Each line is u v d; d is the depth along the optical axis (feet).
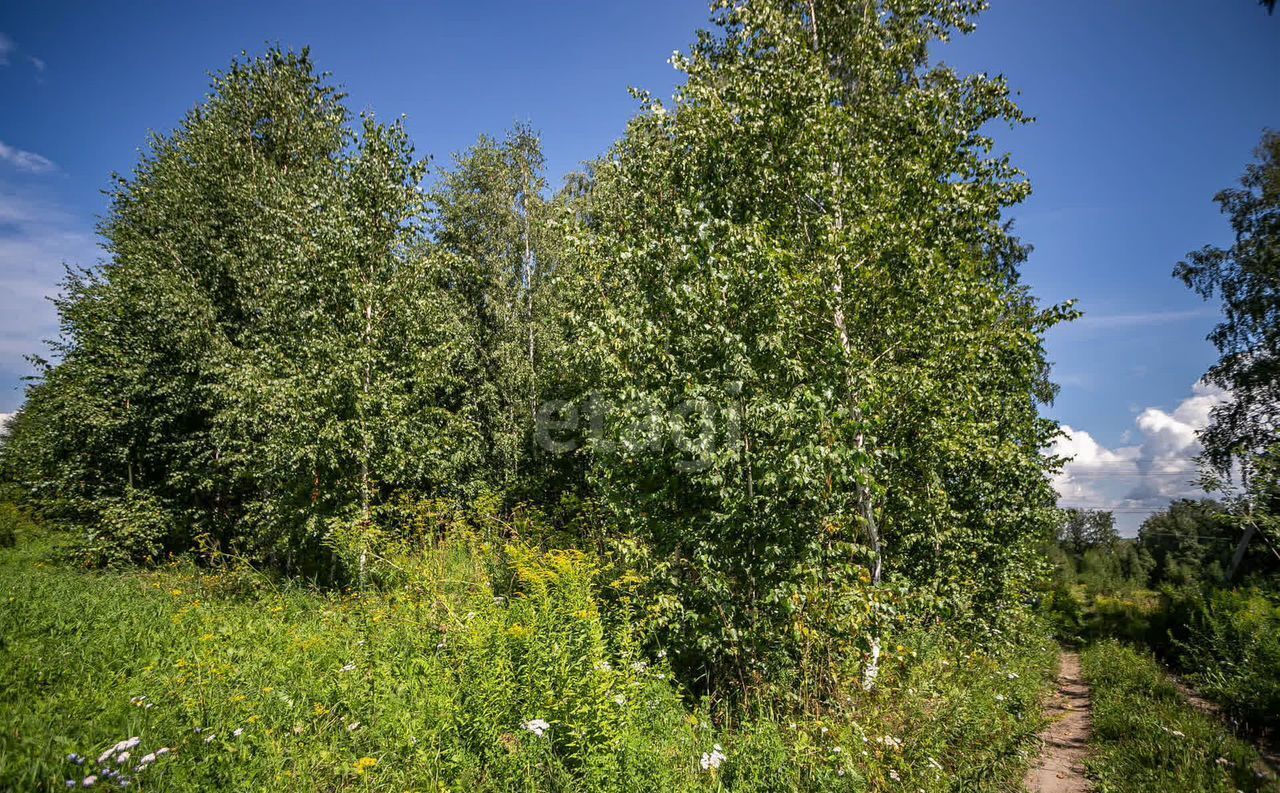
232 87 63.67
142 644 20.36
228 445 49.57
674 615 21.58
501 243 64.39
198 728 13.56
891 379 25.77
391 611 25.64
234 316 58.85
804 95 29.58
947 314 27.30
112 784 11.16
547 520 48.49
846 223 28.71
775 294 22.58
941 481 30.04
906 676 22.36
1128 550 156.66
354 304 39.70
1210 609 40.81
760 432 21.27
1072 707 32.58
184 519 54.44
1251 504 30.81
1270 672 28.30
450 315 49.52
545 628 17.33
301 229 41.65
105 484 53.42
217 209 60.54
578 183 67.26
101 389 52.95
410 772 13.53
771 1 33.04
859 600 19.58
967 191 28.48
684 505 22.63
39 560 50.80
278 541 40.47
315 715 15.37
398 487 42.52
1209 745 21.94
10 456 61.93
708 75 33.91
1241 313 51.24
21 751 11.68
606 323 24.91
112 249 66.18
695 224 23.63
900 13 33.14
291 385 36.58
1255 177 51.55
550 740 14.65
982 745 20.31
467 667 17.25
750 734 16.88
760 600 20.63
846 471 20.01
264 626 23.67
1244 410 51.37
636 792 13.79
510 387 58.70
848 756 15.89
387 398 38.32
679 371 23.07
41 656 17.89
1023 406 37.35
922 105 30.35
